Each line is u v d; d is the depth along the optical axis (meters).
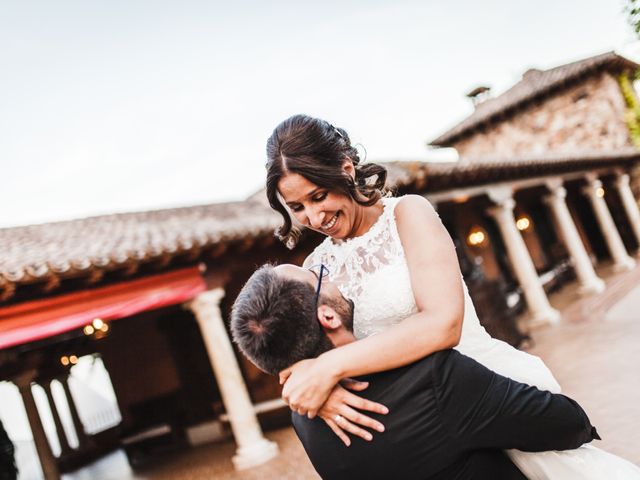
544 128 23.00
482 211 16.02
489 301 8.95
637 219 19.25
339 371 1.09
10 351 8.52
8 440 10.07
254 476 7.10
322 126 1.40
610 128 21.19
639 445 4.37
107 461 14.29
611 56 20.34
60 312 6.55
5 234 9.98
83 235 9.63
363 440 1.09
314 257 1.81
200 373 11.66
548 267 18.20
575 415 1.19
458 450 1.06
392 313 1.50
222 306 10.38
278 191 1.43
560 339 9.46
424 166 9.45
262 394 10.27
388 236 1.51
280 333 1.12
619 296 11.86
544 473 1.24
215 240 7.81
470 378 1.09
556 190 14.00
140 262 7.10
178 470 9.38
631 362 6.81
